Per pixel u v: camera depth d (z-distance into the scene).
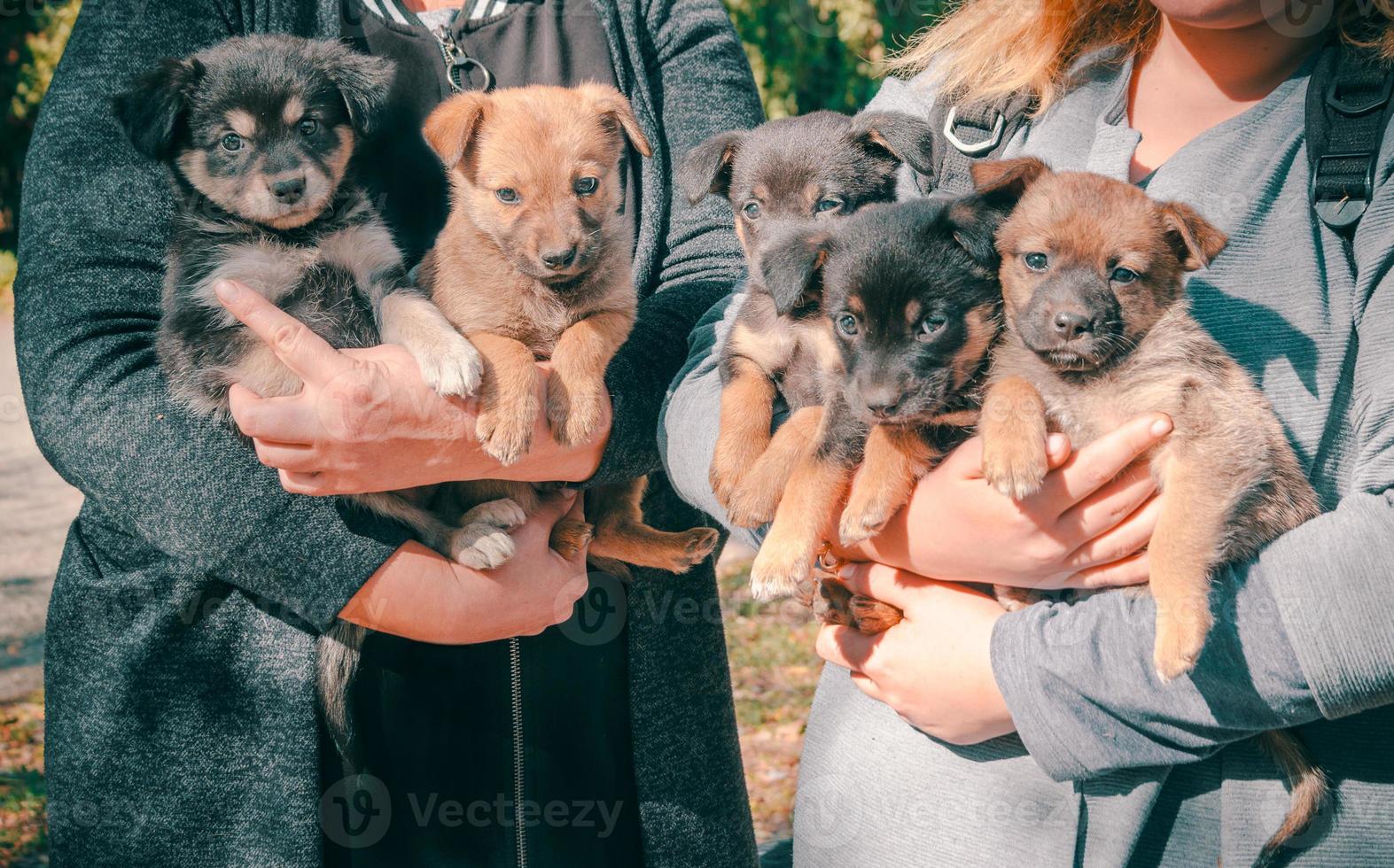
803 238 1.13
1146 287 1.03
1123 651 0.92
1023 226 1.07
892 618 1.06
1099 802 0.97
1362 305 0.95
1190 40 1.04
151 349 1.12
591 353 1.16
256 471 1.07
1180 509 0.96
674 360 1.20
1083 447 1.01
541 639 1.20
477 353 1.09
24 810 2.34
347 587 1.06
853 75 3.96
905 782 1.05
